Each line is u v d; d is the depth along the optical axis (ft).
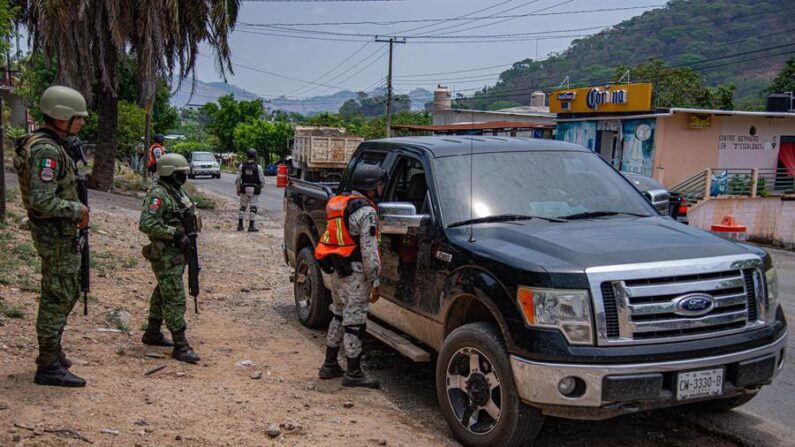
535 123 100.99
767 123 87.51
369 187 17.12
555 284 12.93
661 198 19.31
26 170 13.97
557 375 12.75
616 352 12.64
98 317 21.85
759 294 13.78
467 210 16.57
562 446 14.98
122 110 111.04
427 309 16.46
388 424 15.24
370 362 21.06
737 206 79.61
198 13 65.05
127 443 12.41
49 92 14.32
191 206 19.07
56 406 13.65
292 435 13.78
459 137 20.36
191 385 16.43
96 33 60.80
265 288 30.91
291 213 25.73
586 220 16.43
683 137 84.12
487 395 14.21
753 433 15.81
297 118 395.96
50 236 14.44
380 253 18.76
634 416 16.79
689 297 12.94
